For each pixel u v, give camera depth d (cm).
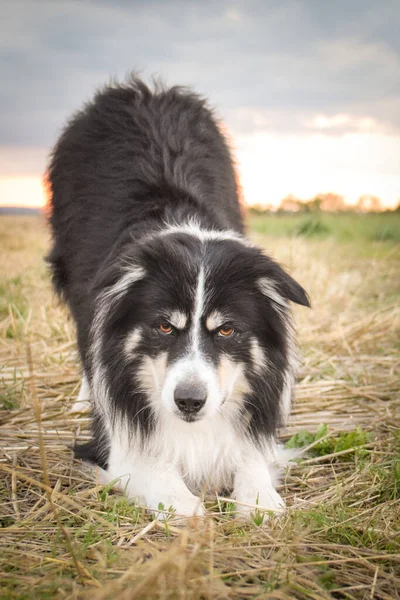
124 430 346
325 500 327
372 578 254
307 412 444
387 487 332
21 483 331
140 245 337
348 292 754
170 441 350
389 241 1174
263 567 255
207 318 318
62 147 492
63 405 439
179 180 413
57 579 234
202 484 358
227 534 288
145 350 329
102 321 348
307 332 597
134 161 428
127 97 477
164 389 309
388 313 658
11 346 541
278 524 293
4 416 411
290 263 822
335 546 273
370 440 393
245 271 328
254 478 337
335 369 516
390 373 505
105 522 280
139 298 329
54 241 503
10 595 226
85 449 377
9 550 261
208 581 231
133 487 334
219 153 475
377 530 289
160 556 235
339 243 1167
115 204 411
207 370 307
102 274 335
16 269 859
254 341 335
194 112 479
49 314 633
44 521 289
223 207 435
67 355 524
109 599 218
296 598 237
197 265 321
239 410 350
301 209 1520
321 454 387
